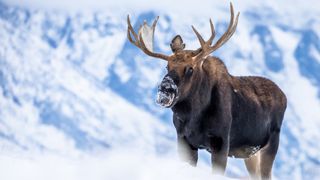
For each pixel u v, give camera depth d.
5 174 23.80
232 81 39.91
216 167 37.91
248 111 40.16
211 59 38.88
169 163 28.22
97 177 24.09
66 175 24.12
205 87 37.53
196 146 38.28
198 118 37.62
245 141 40.59
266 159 42.94
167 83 35.66
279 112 43.34
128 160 26.80
